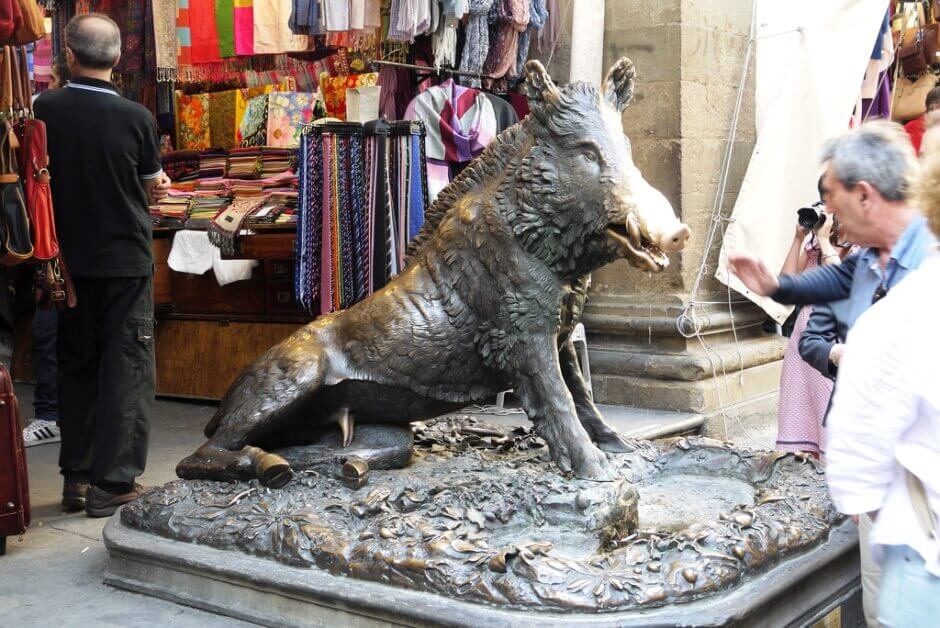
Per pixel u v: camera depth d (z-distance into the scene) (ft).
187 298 22.13
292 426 12.42
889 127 9.13
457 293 11.73
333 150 17.04
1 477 11.48
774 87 21.45
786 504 10.77
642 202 10.56
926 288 6.10
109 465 13.24
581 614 8.43
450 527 9.89
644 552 9.19
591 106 11.14
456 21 18.54
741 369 20.83
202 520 10.64
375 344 11.82
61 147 12.78
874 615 8.66
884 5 20.56
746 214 20.66
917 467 6.15
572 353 12.97
